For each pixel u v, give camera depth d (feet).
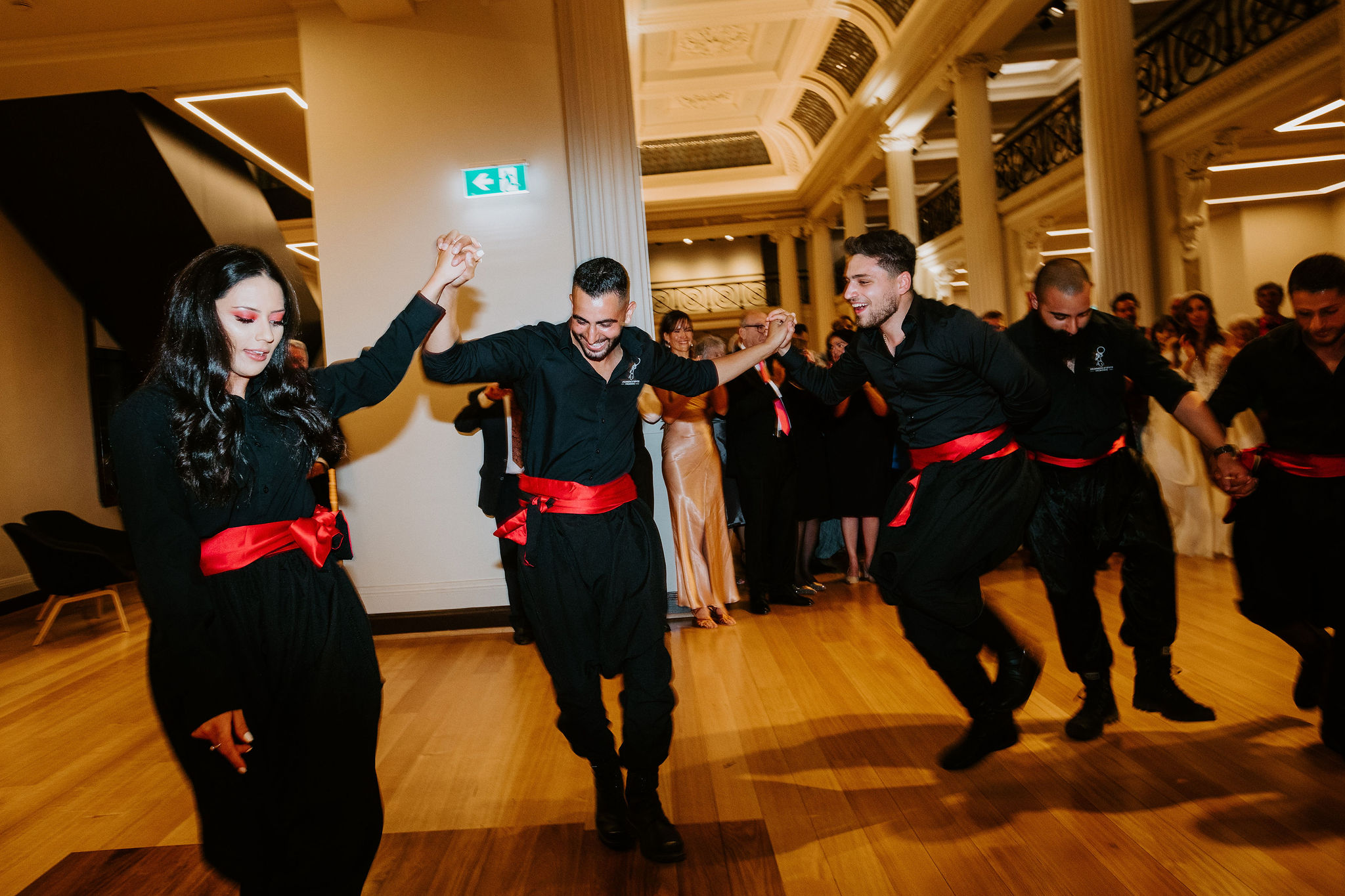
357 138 14.60
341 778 4.32
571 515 6.23
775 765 7.95
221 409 4.04
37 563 16.31
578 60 14.51
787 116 50.80
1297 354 7.11
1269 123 22.50
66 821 7.76
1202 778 7.04
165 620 3.78
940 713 9.08
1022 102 44.55
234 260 4.11
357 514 14.69
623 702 6.27
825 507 16.17
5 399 21.20
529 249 14.61
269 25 15.07
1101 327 7.65
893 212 39.88
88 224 22.21
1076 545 7.80
